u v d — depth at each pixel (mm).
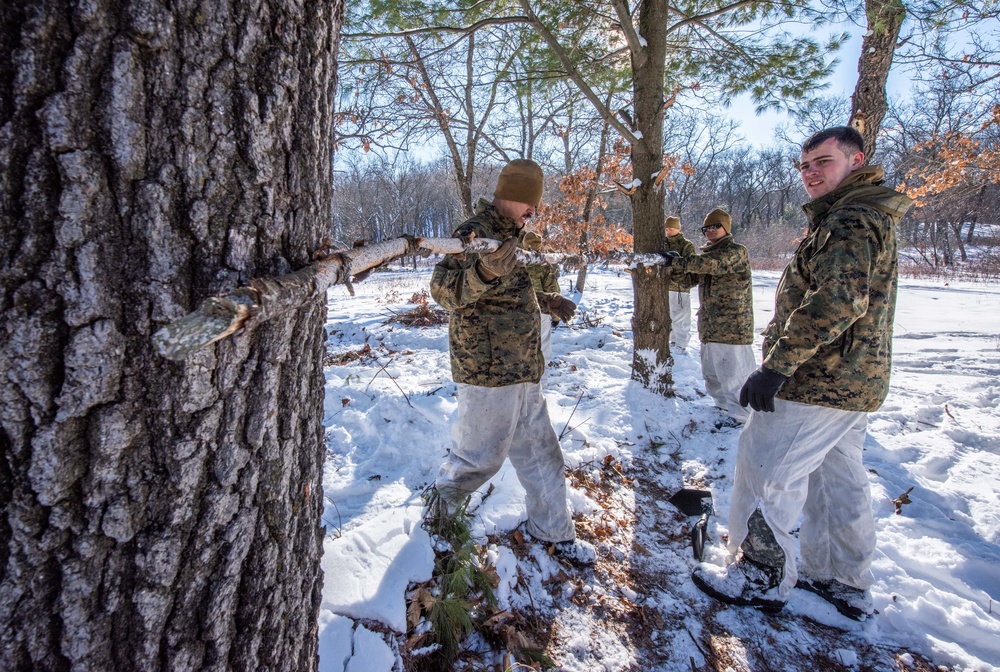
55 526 840
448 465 2322
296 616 1215
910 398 4840
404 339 6656
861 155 2143
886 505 3047
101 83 771
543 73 5031
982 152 6918
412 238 1416
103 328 825
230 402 981
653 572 2469
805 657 2078
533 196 2152
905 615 2277
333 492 2697
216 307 764
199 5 833
